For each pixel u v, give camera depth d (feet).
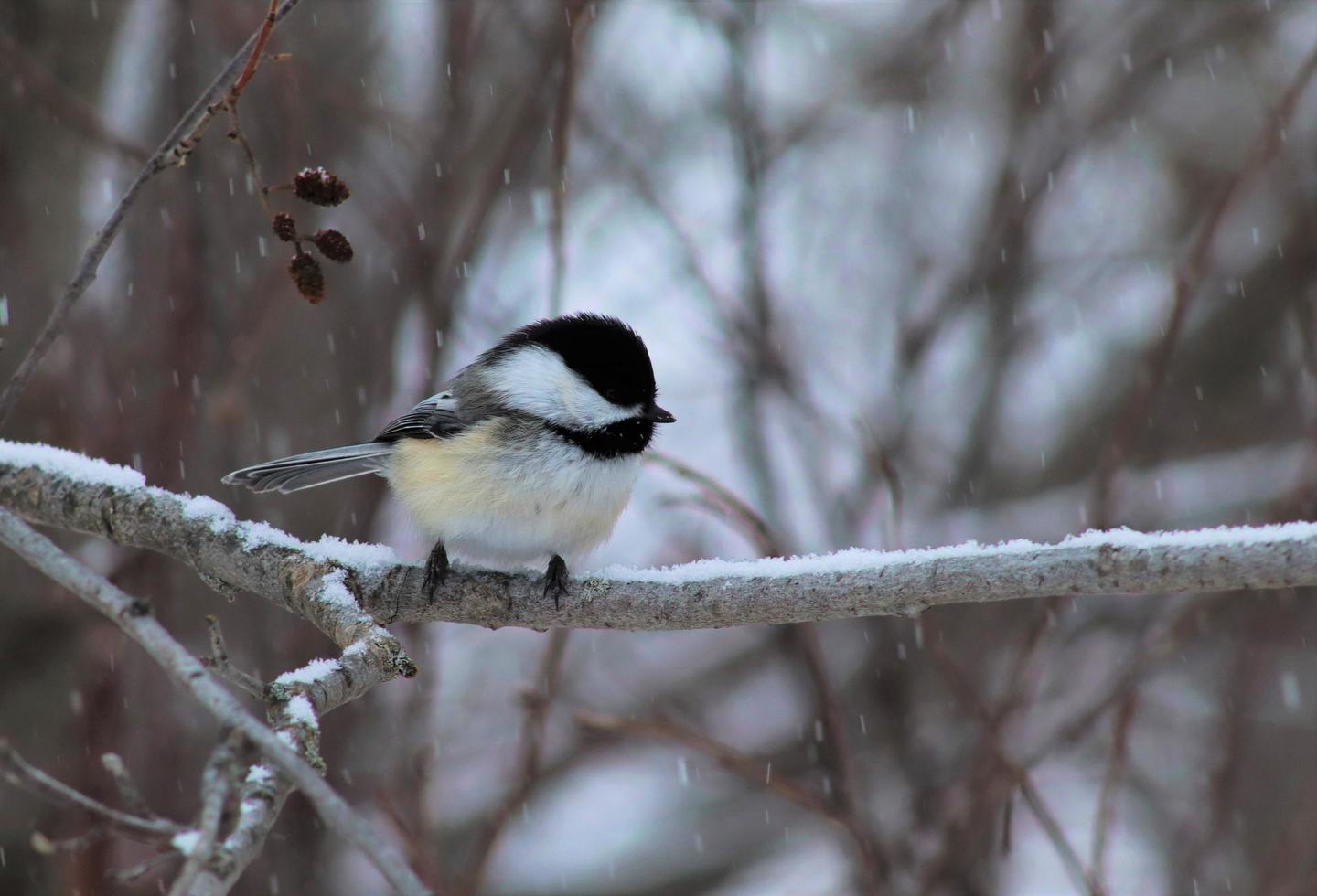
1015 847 37.68
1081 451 45.52
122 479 21.02
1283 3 41.22
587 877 40.55
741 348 38.73
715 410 47.98
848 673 40.57
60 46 31.86
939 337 41.45
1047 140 39.93
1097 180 49.21
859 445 36.91
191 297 31.89
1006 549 17.08
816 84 48.73
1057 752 35.47
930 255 44.57
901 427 38.91
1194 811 36.35
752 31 40.24
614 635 45.55
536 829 41.22
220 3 33.88
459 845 38.99
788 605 18.31
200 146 32.94
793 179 46.83
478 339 37.45
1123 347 46.80
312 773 11.21
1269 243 45.27
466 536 24.26
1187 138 48.34
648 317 45.37
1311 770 38.11
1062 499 43.27
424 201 33.22
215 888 10.64
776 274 45.29
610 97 45.32
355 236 38.93
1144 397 30.50
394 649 16.35
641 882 40.70
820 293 47.65
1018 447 46.21
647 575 19.77
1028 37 41.22
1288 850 32.19
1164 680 40.27
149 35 36.47
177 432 31.04
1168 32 42.68
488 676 42.98
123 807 29.04
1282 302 44.73
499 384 24.57
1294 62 44.39
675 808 42.68
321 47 38.65
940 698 38.52
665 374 46.42
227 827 11.53
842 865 36.76
